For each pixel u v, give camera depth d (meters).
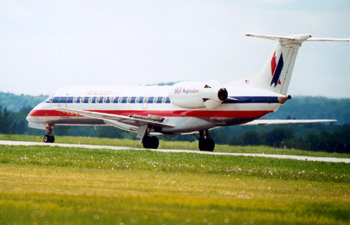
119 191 68.38
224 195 68.44
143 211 56.03
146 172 89.88
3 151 118.25
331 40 130.38
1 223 50.59
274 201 64.69
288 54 132.62
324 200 68.56
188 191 70.44
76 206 57.41
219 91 136.12
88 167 94.31
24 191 66.38
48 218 52.44
